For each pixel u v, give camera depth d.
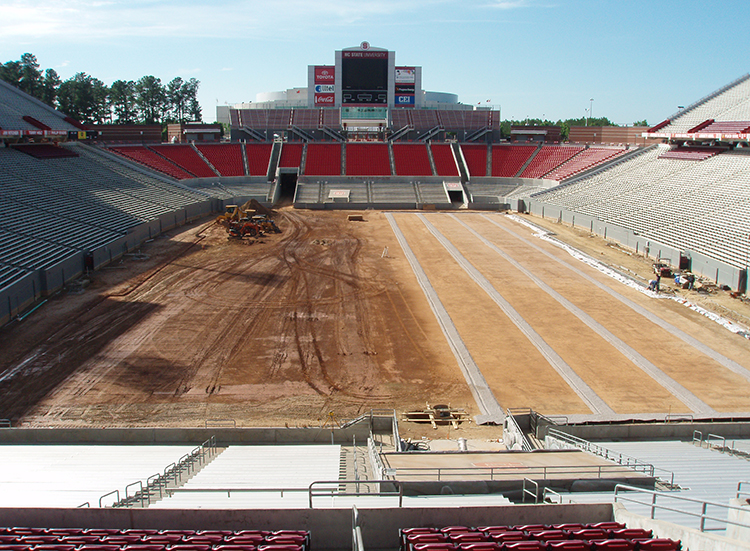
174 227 67.38
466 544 10.47
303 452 20.95
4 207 49.72
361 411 25.92
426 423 25.02
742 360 31.70
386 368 30.56
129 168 80.81
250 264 51.50
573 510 12.32
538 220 76.19
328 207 84.38
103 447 21.45
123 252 53.59
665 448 20.78
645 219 62.00
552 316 38.75
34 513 12.09
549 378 29.34
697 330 36.28
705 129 74.62
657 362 31.36
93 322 36.44
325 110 110.62
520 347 33.41
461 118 111.19
